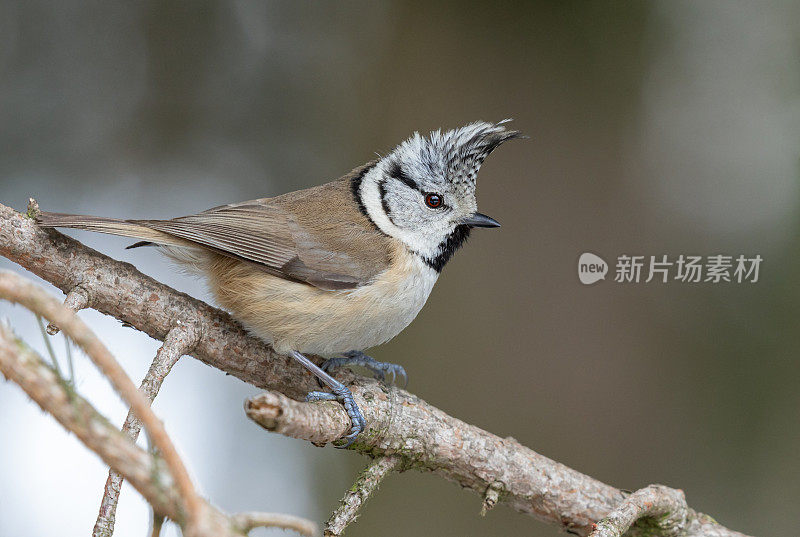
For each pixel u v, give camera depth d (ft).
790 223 35.76
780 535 33.24
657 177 36.60
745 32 36.81
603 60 36.86
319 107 39.83
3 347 9.96
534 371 35.29
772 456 33.96
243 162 39.34
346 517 18.30
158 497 10.02
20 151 36.99
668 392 34.86
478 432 20.94
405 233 24.38
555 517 21.38
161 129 38.78
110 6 38.58
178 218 22.36
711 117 36.68
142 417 9.81
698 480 34.17
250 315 21.49
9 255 18.03
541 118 36.86
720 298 35.45
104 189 37.83
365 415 19.38
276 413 14.42
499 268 36.14
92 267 18.54
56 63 37.91
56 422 10.15
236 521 10.07
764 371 34.65
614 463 34.32
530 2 37.35
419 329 36.06
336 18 39.91
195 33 39.37
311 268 22.38
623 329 35.47
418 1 38.68
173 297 19.47
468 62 37.83
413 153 25.02
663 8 36.76
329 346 22.59
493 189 36.47
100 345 10.04
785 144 36.29
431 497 34.91
